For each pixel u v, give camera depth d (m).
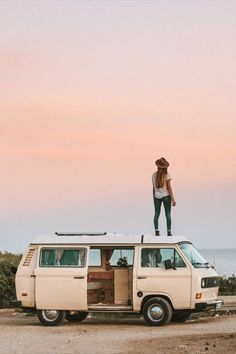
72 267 22.67
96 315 25.58
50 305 22.66
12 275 29.19
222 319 23.67
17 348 17.80
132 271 22.50
